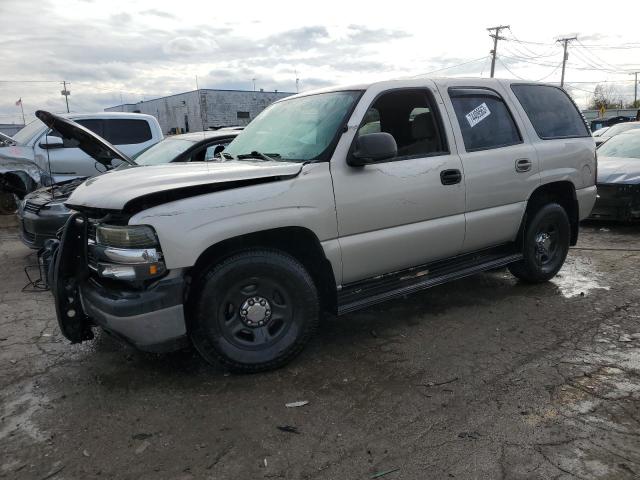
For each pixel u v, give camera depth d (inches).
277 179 132.4
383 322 174.9
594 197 217.5
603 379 130.8
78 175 370.3
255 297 134.4
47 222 236.4
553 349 149.5
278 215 130.0
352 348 154.6
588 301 189.9
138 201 117.8
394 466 99.7
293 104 172.6
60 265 129.3
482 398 123.4
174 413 120.7
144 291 120.5
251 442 108.7
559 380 130.7
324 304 150.0
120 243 119.3
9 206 419.8
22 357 154.8
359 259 147.2
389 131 163.0
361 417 117.0
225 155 171.9
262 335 137.1
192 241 120.0
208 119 2127.2
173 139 289.7
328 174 139.0
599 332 161.2
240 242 132.6
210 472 99.6
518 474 95.8
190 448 107.3
